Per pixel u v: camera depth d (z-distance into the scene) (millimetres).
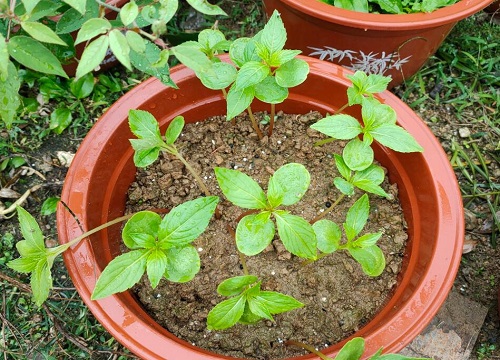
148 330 980
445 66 1855
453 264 1049
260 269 1229
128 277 888
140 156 1031
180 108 1291
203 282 1207
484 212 1638
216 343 1178
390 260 1241
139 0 1085
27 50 840
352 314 1193
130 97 1190
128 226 927
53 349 1424
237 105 1035
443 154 1148
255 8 1906
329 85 1255
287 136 1371
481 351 1449
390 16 1277
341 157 1066
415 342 1411
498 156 1719
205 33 1110
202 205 901
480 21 1921
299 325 1189
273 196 941
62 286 1510
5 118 938
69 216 1060
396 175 1279
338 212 1298
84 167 1120
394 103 1191
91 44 747
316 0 1305
